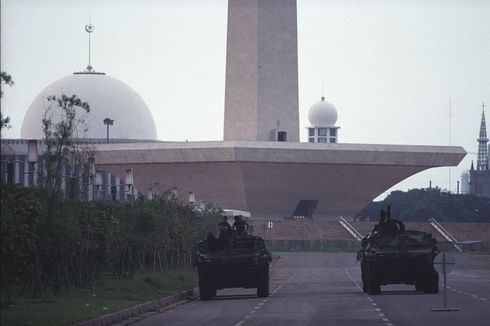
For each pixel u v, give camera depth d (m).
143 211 109.94
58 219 86.06
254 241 97.25
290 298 93.12
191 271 136.75
